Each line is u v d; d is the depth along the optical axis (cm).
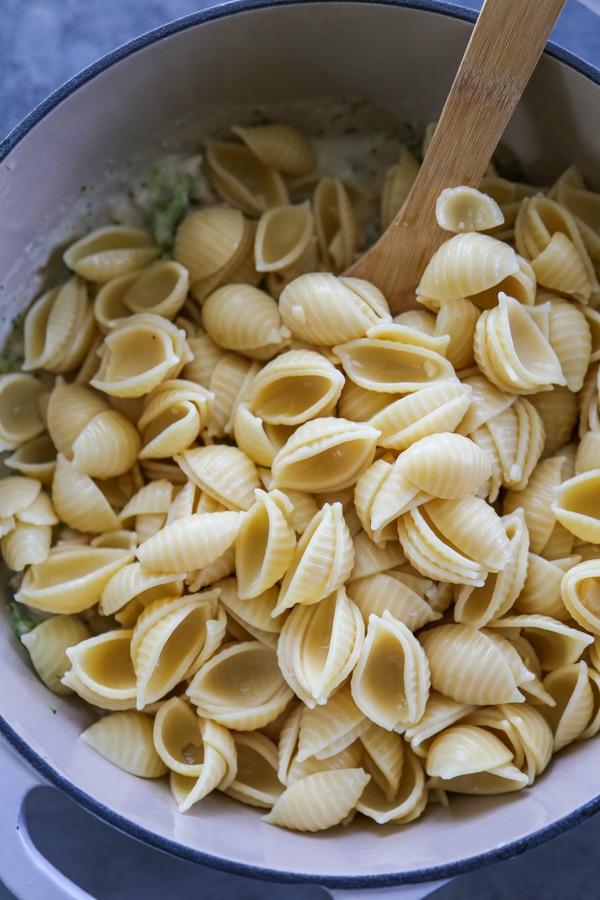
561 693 45
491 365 45
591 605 44
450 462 42
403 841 42
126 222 49
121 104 45
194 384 46
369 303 45
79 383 48
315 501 45
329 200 50
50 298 48
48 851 50
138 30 51
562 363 45
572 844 50
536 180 48
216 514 44
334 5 44
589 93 44
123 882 50
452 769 42
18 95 51
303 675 43
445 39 45
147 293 48
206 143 49
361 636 43
